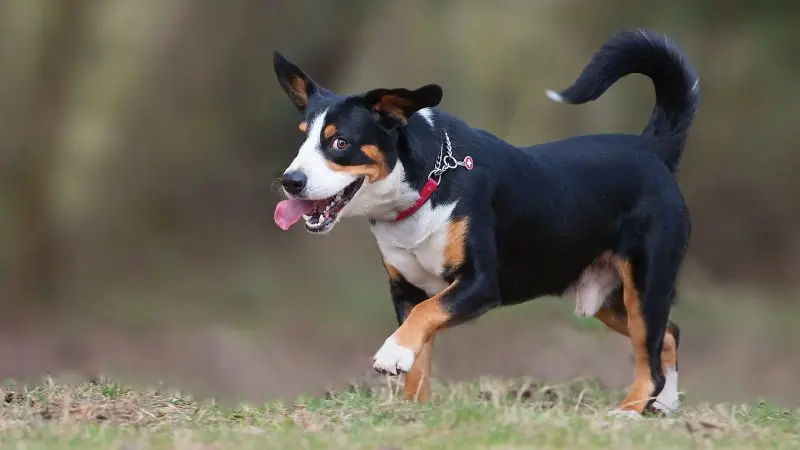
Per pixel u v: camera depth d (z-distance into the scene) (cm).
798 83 1972
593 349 1302
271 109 2258
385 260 735
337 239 1931
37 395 712
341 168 681
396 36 2008
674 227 771
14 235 1967
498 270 738
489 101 1914
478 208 709
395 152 691
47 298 1952
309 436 595
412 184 695
